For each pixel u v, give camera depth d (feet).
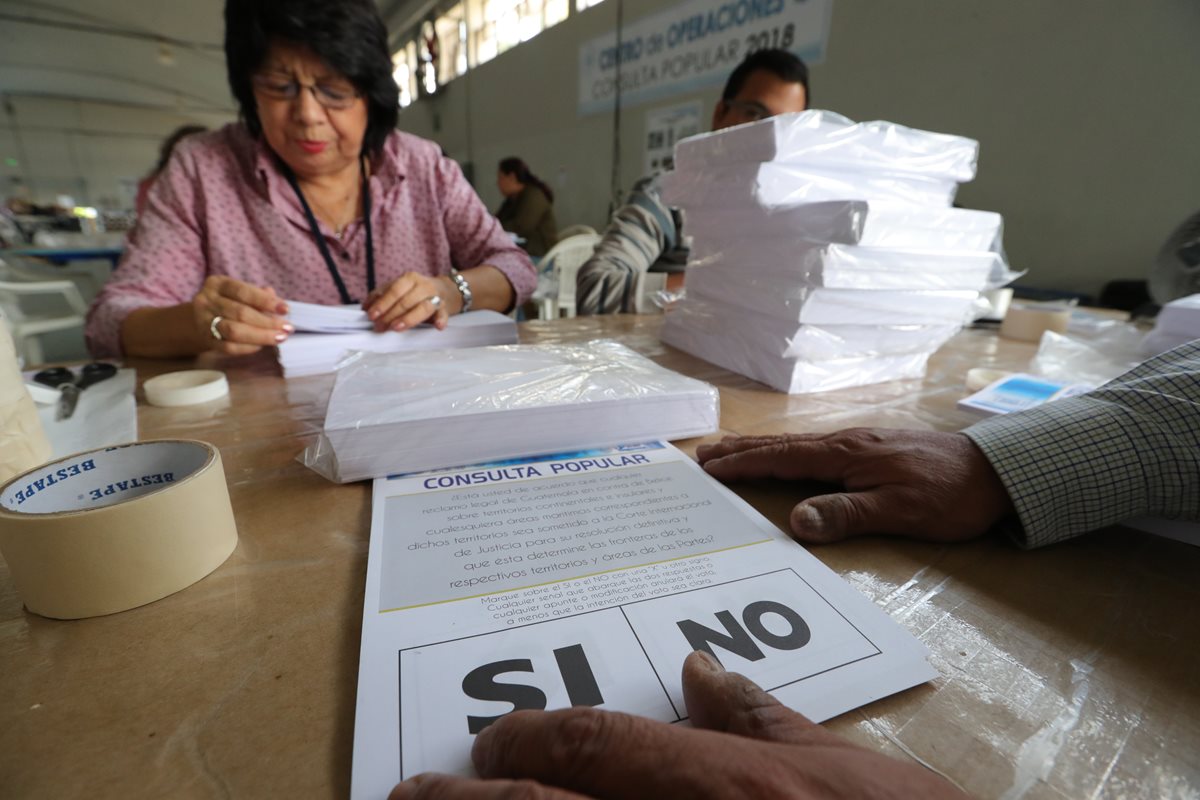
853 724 0.71
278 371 2.37
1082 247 6.30
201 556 0.98
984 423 1.30
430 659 0.79
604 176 14.38
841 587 0.97
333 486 1.34
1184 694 0.77
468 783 0.55
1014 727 0.71
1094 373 2.37
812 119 1.88
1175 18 5.35
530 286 3.74
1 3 21.44
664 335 2.87
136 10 21.98
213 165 3.26
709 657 0.75
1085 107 6.07
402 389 1.51
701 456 1.48
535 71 15.99
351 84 2.92
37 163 32.86
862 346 2.13
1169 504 1.12
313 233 3.44
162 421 1.77
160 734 0.68
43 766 0.64
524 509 1.21
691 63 11.33
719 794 0.51
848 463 1.28
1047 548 1.14
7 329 1.28
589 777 0.55
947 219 1.99
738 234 2.19
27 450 1.28
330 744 0.67
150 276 3.02
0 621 0.88
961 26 7.04
